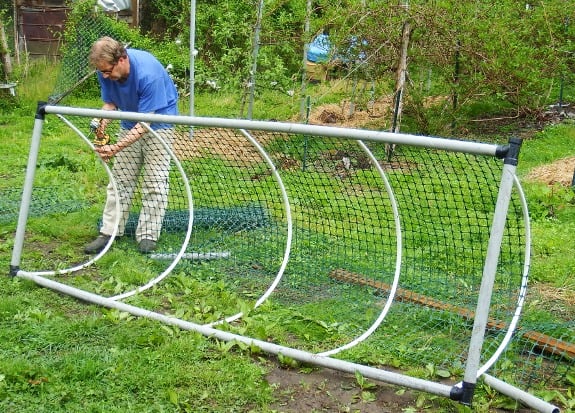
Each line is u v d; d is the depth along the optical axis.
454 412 3.33
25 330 3.97
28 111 13.63
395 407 3.38
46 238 6.02
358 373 3.54
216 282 5.05
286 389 3.50
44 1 17.80
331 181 6.46
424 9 10.27
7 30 17.72
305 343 4.04
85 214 6.71
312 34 11.12
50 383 3.39
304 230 5.98
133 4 18.62
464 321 4.35
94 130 5.79
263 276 5.18
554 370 3.79
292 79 11.58
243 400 3.35
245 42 12.10
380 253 5.67
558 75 12.79
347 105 13.66
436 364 3.81
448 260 5.37
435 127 11.65
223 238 5.87
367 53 10.91
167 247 5.74
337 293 4.87
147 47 16.62
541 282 5.33
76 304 4.55
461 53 11.20
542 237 6.32
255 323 4.23
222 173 6.32
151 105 5.46
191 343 3.86
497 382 3.47
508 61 11.27
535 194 7.71
